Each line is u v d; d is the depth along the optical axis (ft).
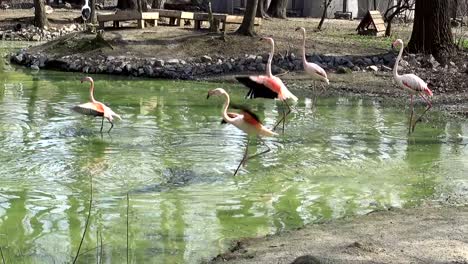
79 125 36.73
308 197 25.36
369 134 37.04
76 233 21.08
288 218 22.88
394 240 19.89
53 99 45.44
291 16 115.96
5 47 80.69
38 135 34.04
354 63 61.16
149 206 23.76
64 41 69.41
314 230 21.22
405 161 31.14
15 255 19.26
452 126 40.29
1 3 122.52
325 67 60.03
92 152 30.94
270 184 26.91
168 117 40.16
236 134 35.68
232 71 60.34
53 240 20.45
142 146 32.40
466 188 26.86
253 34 69.87
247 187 26.37
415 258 18.17
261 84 34.42
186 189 25.89
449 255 18.47
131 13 75.82
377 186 26.99
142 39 69.41
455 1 92.73
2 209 23.11
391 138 36.19
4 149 30.94
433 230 20.93
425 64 60.34
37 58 65.77
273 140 34.73
